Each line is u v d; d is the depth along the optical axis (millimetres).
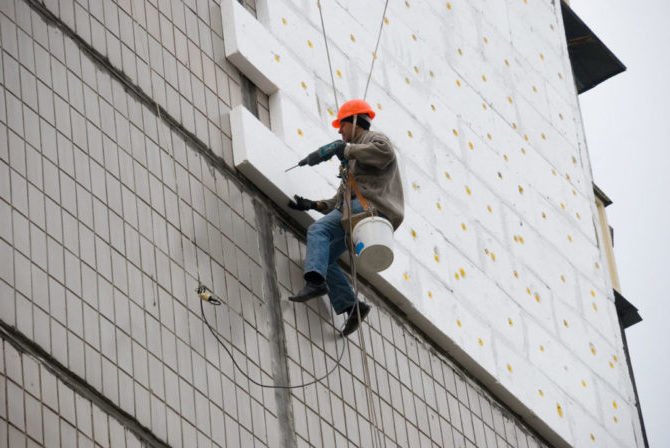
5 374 18891
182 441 20812
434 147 30109
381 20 30484
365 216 23906
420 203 28750
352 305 24531
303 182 25484
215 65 25422
